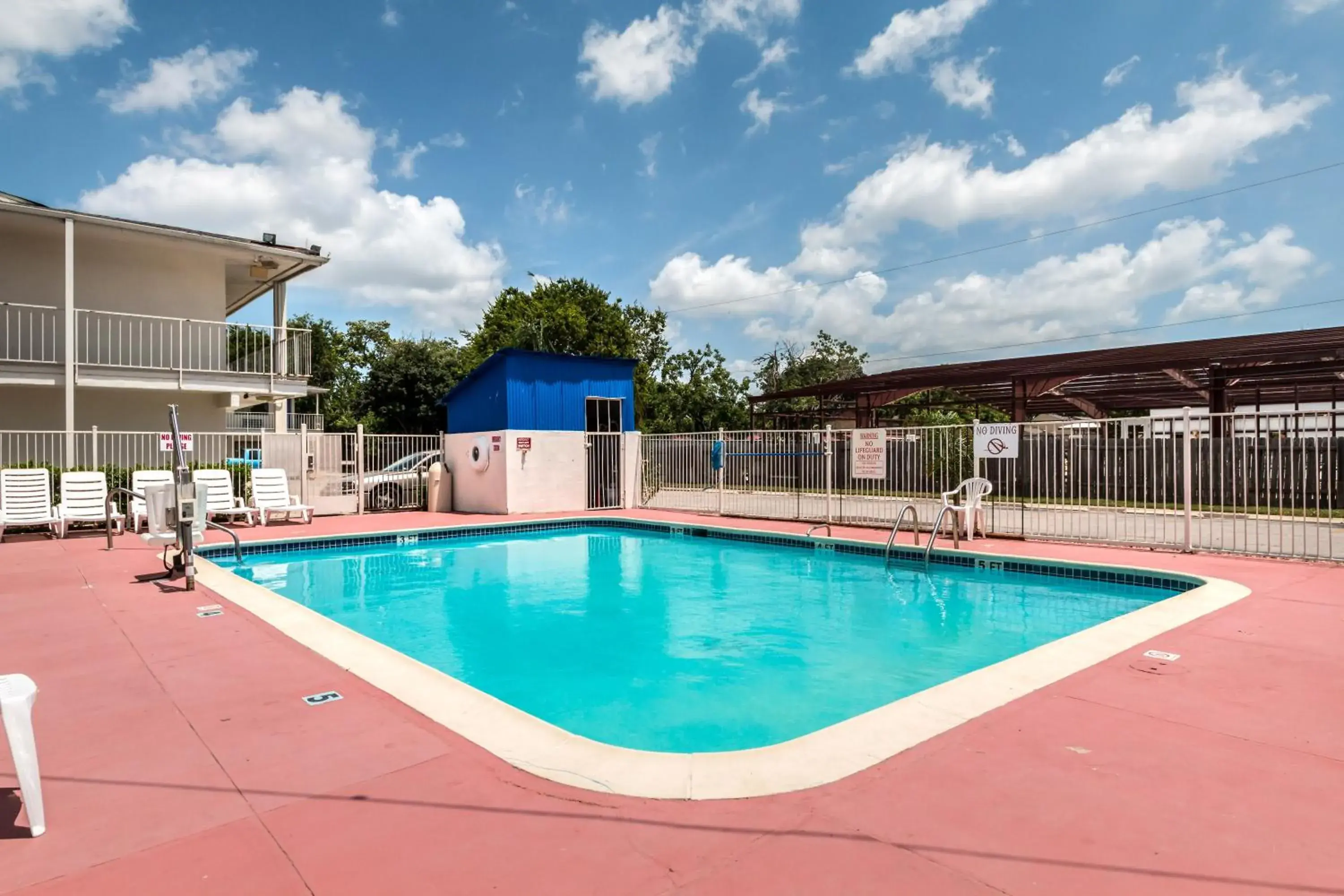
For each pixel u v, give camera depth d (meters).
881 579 9.19
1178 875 2.14
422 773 2.91
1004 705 3.63
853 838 2.37
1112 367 16.20
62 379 13.52
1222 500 9.20
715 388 37.53
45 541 10.71
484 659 5.89
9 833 2.45
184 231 14.61
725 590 8.62
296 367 16.95
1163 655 4.51
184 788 2.79
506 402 15.23
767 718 4.53
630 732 4.30
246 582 7.41
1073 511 11.44
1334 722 3.39
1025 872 2.17
